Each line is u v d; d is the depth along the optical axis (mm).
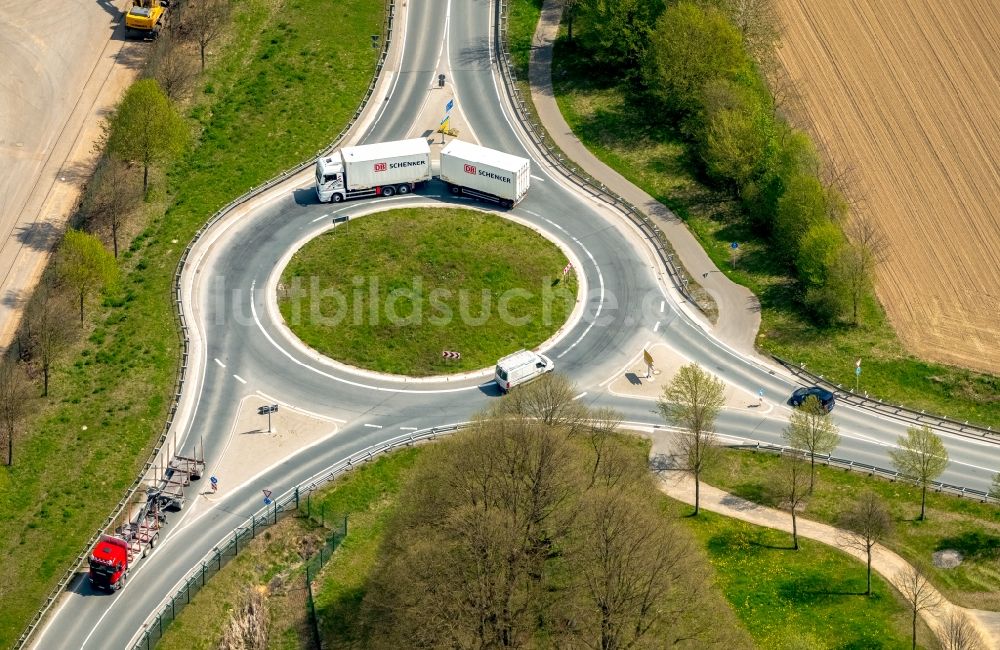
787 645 163000
